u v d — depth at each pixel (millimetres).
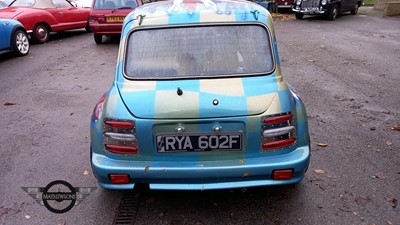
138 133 2742
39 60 9211
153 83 2924
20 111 5680
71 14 12977
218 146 2752
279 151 2803
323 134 4566
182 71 2977
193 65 3000
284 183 2791
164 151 2768
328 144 4289
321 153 4070
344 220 2977
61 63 8852
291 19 16672
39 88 6863
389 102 5703
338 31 12773
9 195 3436
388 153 4066
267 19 3236
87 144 4488
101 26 10828
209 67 2992
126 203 3289
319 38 11461
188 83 2895
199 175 2715
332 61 8453
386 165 3812
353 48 9812
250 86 2877
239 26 3141
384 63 8156
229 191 3406
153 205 3248
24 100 6191
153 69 3002
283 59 8742
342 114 5230
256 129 2730
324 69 7773
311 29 13414
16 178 3727
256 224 2959
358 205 3164
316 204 3189
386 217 3002
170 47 3076
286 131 2797
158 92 2836
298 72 7566
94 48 10773
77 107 5828
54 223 3039
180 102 2738
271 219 3014
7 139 4664
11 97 6355
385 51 9359
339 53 9258
